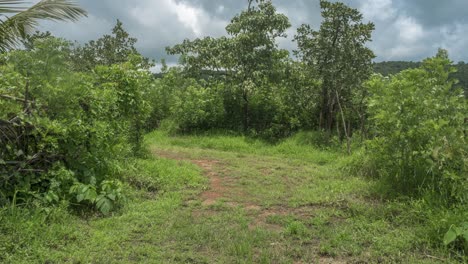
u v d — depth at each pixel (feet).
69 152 18.11
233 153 36.22
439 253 13.24
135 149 28.37
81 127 18.53
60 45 22.11
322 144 37.65
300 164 30.96
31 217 14.42
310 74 38.83
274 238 14.84
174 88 53.52
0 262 11.80
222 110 46.29
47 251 12.70
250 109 46.24
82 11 18.48
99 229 15.14
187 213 17.54
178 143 41.32
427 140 18.93
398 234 14.80
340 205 18.81
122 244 13.97
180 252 13.51
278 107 44.88
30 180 16.34
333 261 13.06
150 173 23.21
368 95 34.94
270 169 28.55
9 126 16.25
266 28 44.55
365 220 16.37
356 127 41.29
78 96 20.47
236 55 44.42
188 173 24.59
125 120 27.25
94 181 18.08
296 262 13.03
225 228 15.79
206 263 12.73
